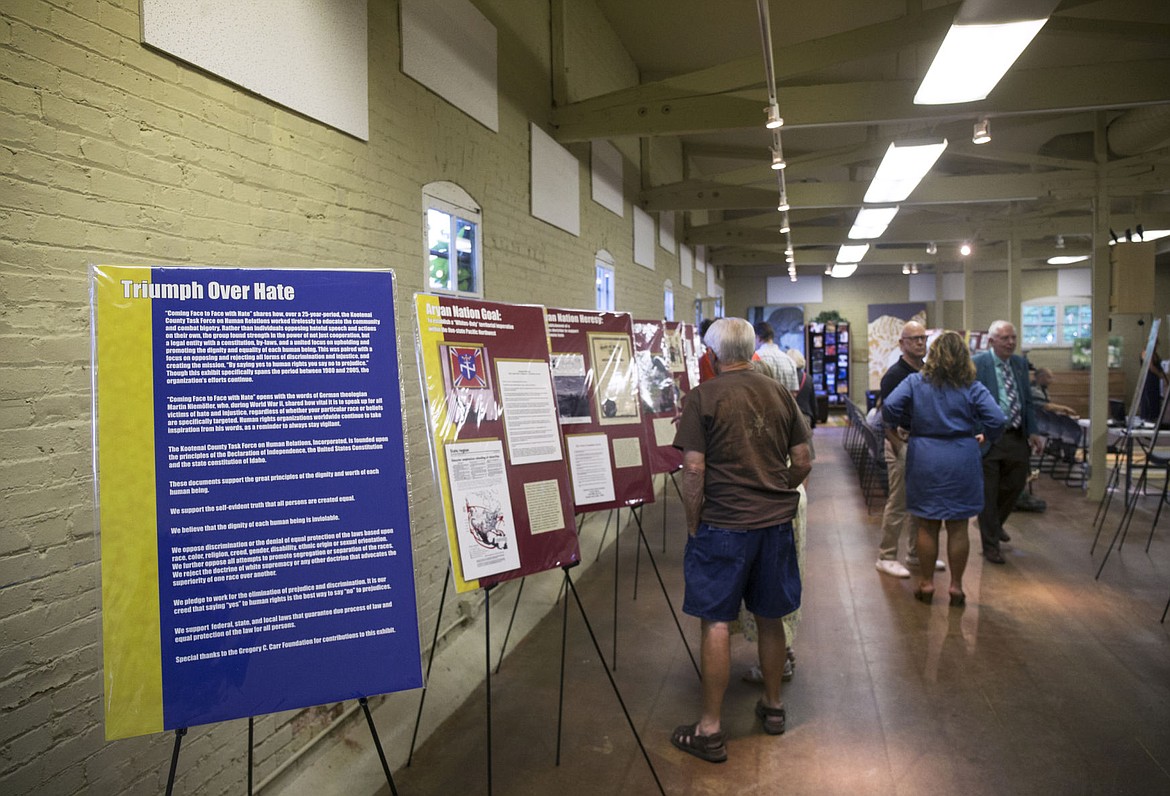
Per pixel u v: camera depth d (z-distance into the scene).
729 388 2.70
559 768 2.58
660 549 5.59
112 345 1.56
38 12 1.70
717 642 2.63
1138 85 4.89
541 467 2.44
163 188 2.05
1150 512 6.56
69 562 1.78
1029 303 18.73
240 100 2.36
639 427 3.42
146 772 1.96
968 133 7.57
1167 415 6.06
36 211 1.70
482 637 3.70
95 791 1.83
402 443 1.78
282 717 2.44
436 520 3.56
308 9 2.68
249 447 1.64
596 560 5.25
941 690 3.10
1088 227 10.59
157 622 1.54
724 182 8.33
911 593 4.37
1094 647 3.51
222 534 1.60
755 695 3.12
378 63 3.18
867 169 11.70
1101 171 7.35
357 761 2.60
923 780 2.45
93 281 1.56
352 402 1.74
